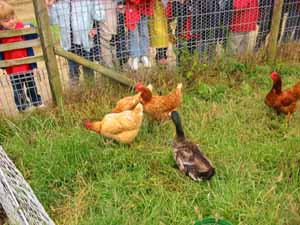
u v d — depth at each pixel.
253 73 2.44
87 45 2.24
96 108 2.12
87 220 1.46
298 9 2.58
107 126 1.74
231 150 1.75
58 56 2.27
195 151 1.61
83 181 1.63
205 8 2.36
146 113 1.94
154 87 2.30
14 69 2.12
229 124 1.95
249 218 1.42
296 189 1.53
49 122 2.01
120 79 2.24
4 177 1.38
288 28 2.62
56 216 1.50
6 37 1.98
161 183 1.62
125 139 1.77
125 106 1.89
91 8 2.17
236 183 1.55
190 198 1.54
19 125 2.01
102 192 1.57
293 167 1.63
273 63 2.54
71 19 2.17
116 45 2.30
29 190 1.24
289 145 1.76
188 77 2.33
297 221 1.36
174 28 2.37
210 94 2.22
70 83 2.24
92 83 2.24
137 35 2.31
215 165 1.67
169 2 2.28
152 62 2.39
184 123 1.97
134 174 1.66
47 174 1.65
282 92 1.94
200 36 2.42
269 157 1.72
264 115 2.03
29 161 1.74
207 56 2.45
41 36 2.02
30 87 2.18
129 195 1.56
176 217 1.45
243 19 2.45
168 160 1.73
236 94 2.25
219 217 1.39
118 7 2.21
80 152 1.74
